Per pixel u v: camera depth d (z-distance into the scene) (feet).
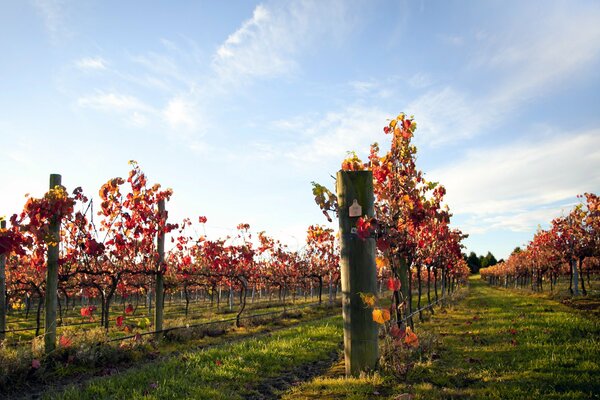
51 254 26.40
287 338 31.53
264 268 74.28
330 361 25.02
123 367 26.35
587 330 28.81
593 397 15.28
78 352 26.02
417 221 26.40
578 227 71.87
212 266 50.62
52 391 20.66
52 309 26.07
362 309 20.36
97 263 34.65
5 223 35.96
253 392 18.57
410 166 26.55
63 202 26.35
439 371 20.10
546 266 90.38
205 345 34.17
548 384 17.01
